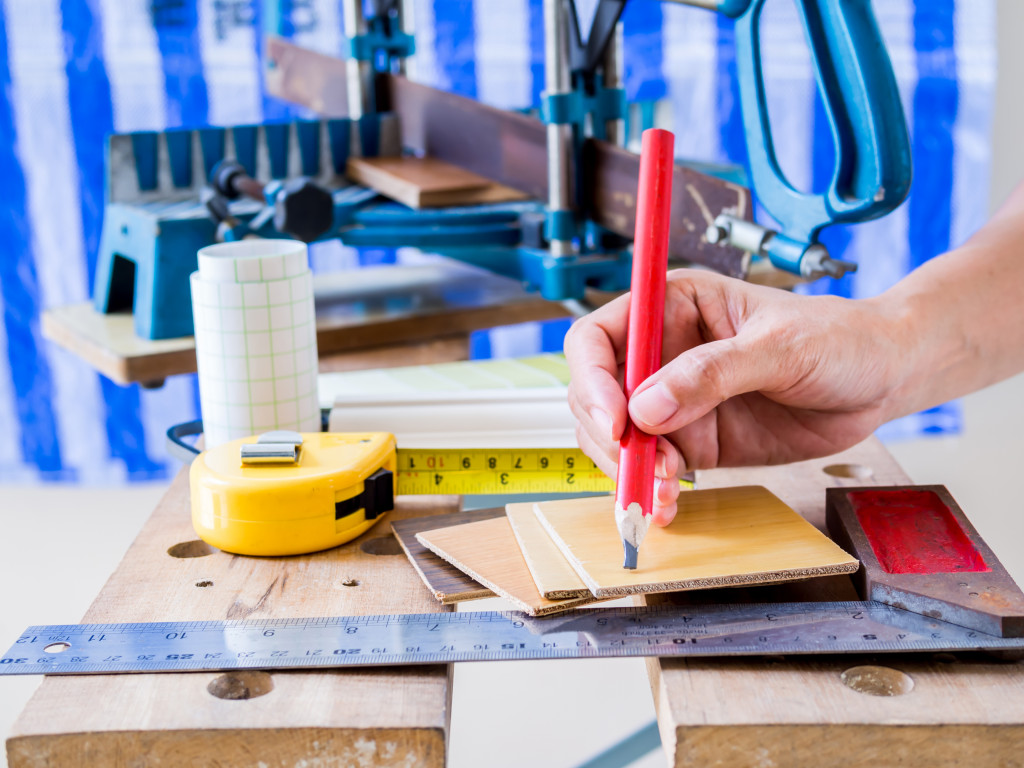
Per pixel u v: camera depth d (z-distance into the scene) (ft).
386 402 2.63
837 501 2.13
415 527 2.18
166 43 6.77
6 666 1.63
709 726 1.45
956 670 1.60
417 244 3.87
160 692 1.57
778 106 7.43
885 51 2.41
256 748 1.48
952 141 7.57
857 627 1.69
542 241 3.90
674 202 3.17
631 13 7.18
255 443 2.21
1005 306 2.31
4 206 6.96
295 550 2.10
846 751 1.46
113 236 4.00
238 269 2.41
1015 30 7.68
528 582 1.85
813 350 2.02
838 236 7.84
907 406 2.34
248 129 4.21
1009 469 7.39
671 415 1.82
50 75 6.73
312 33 6.88
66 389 7.27
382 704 1.53
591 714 5.11
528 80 7.33
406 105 4.41
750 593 1.91
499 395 2.66
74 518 6.91
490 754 4.76
